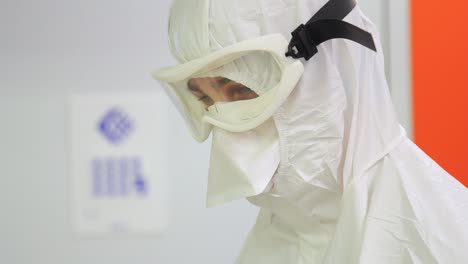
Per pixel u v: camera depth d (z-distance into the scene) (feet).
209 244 6.97
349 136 2.63
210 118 2.80
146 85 6.92
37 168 7.02
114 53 6.90
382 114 2.65
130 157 6.99
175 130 6.95
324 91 2.62
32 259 7.06
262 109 2.60
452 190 2.50
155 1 6.82
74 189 7.02
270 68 2.64
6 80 6.96
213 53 2.57
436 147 5.95
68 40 6.90
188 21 2.77
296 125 2.66
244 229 6.93
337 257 2.51
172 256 7.02
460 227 2.36
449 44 5.85
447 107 5.90
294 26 2.61
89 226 7.04
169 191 6.99
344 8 2.58
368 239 2.38
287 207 2.89
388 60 6.03
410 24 5.93
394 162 2.52
